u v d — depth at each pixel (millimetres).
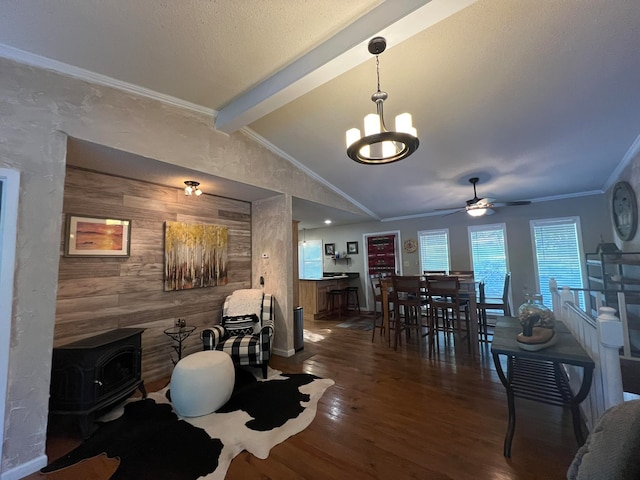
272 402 2562
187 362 2457
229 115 2879
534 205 5523
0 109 1808
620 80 2316
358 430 2129
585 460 715
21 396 1757
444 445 1944
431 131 3170
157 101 2627
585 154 3561
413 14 1644
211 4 1658
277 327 3969
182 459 1844
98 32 1825
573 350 1769
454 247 6336
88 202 2775
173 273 3373
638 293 3119
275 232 4086
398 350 4055
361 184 4906
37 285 1853
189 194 3293
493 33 1964
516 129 3080
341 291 6965
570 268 5160
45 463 1816
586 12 1760
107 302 2852
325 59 2021
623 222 3951
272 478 1673
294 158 4098
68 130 2088
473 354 3807
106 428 2197
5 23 1700
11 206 1782
